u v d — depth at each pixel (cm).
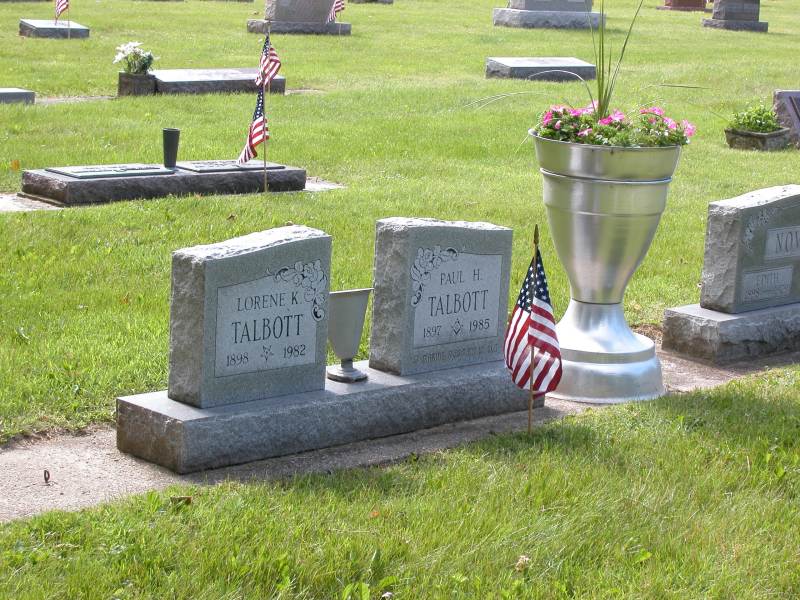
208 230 783
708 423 559
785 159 1195
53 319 632
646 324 682
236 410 515
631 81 1694
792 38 2430
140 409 514
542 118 593
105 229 775
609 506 491
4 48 1767
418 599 442
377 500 488
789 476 518
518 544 468
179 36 2028
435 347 565
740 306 651
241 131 1183
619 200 578
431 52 2009
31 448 522
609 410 573
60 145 1045
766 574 462
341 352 550
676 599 448
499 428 558
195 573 444
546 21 2397
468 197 920
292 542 461
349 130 1234
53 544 455
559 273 734
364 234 791
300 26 2152
